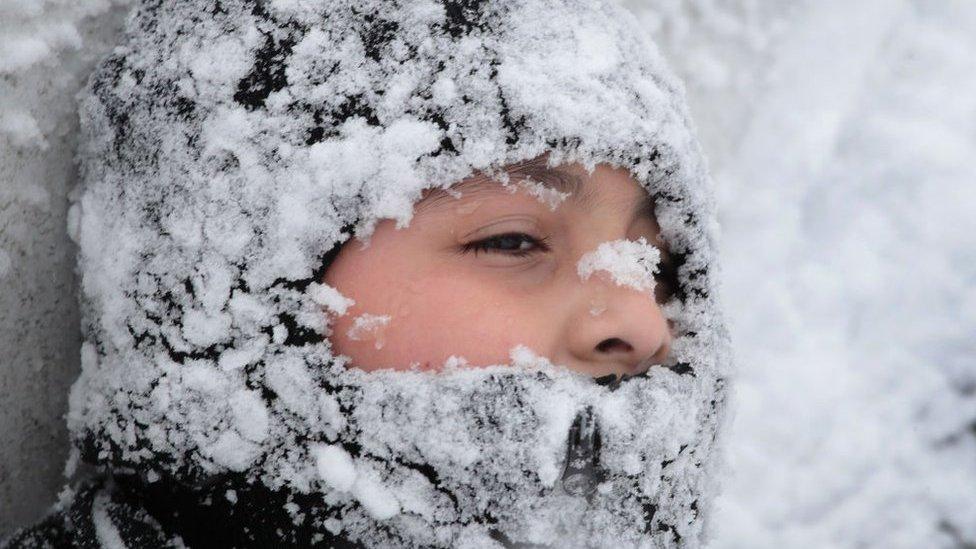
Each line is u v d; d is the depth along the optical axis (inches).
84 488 37.2
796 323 49.0
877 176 55.2
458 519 35.0
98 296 36.2
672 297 37.5
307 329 35.2
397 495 35.0
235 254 35.2
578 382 35.5
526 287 35.9
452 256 35.7
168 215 35.5
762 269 49.8
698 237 37.1
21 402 37.7
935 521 46.3
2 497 38.0
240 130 35.3
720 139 49.1
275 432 35.2
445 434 35.0
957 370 49.1
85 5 37.5
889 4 59.0
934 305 51.4
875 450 47.2
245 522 35.5
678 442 35.9
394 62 35.2
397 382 35.1
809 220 52.8
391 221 35.4
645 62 36.7
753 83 50.3
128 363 35.7
